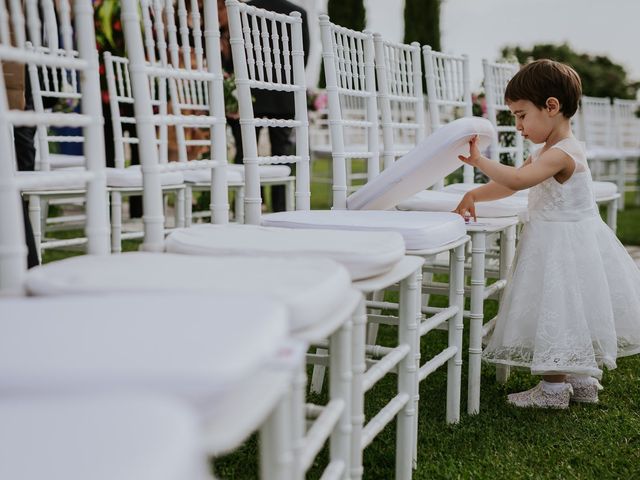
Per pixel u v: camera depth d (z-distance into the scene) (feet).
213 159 6.08
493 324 8.12
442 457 6.34
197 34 6.54
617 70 46.73
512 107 7.72
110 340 2.28
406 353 5.42
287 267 3.65
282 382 2.62
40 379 2.06
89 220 4.19
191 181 11.93
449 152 6.68
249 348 2.24
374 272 4.22
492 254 9.50
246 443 6.38
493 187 7.58
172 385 2.06
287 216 6.28
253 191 6.76
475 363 7.33
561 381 7.54
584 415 7.39
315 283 3.26
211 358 2.14
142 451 1.68
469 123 6.58
